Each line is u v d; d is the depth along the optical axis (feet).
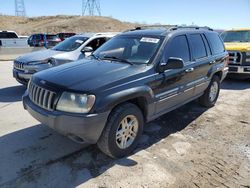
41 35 84.58
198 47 17.17
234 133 15.35
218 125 16.53
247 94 24.58
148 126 16.15
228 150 13.25
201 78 17.39
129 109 11.82
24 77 22.62
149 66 13.05
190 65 15.76
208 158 12.39
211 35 19.44
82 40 26.18
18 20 268.21
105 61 14.06
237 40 33.19
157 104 13.48
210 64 18.17
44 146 13.16
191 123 16.78
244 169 11.55
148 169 11.28
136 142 12.75
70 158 12.08
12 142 13.55
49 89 11.18
